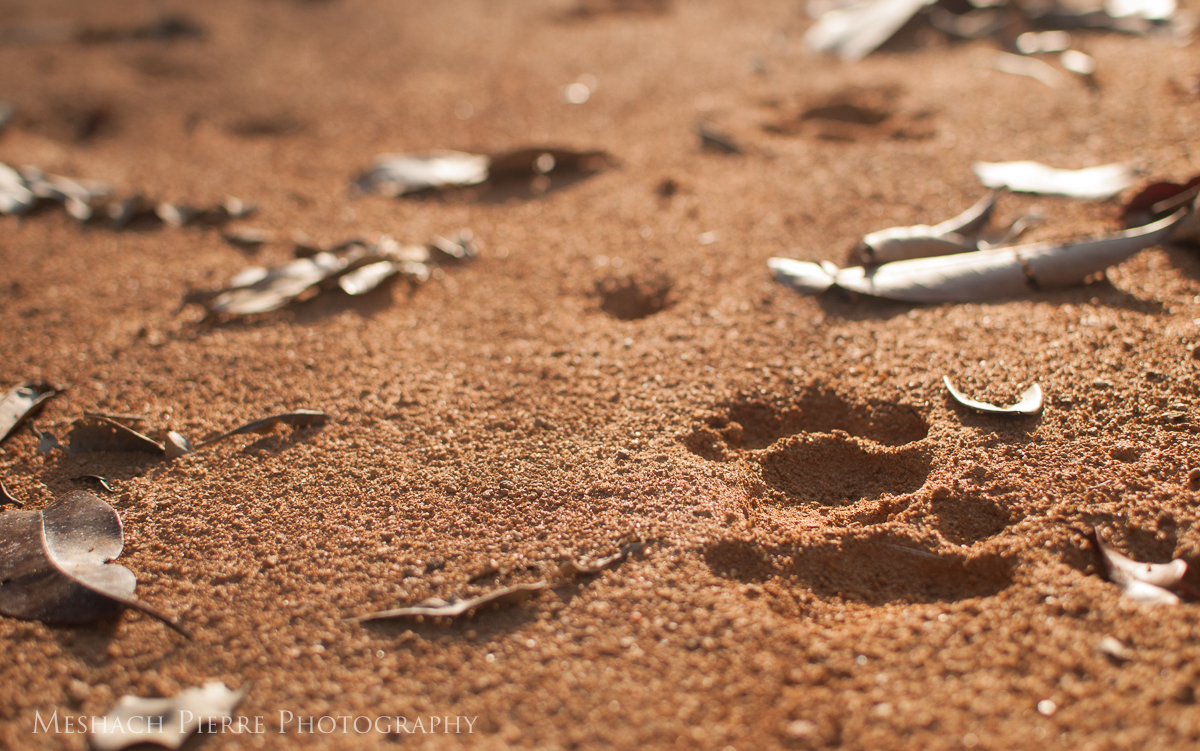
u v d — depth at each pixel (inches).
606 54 75.2
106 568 44.7
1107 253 48.9
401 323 50.3
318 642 43.7
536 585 44.1
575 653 43.3
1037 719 42.2
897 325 48.7
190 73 78.2
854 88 62.0
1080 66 58.8
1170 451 45.3
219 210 55.3
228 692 43.1
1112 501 44.6
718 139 57.2
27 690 43.3
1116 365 46.9
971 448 45.8
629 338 49.2
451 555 44.8
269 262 53.0
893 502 45.3
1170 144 53.7
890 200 53.1
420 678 43.2
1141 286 48.8
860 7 75.9
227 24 93.2
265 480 46.4
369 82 72.8
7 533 45.1
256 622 44.0
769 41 75.0
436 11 93.4
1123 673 42.5
